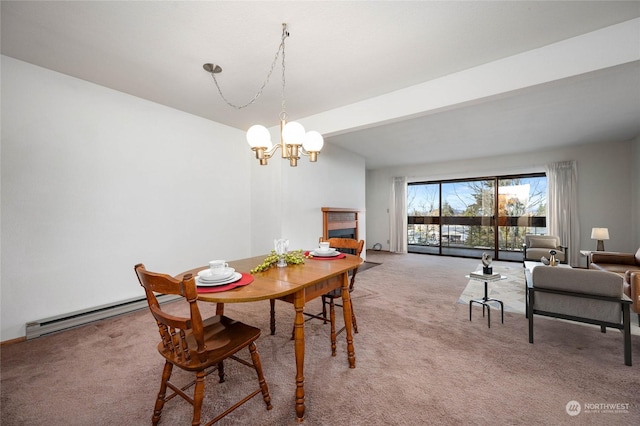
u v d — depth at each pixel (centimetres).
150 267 306
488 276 251
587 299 201
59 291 245
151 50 211
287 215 400
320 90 279
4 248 219
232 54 216
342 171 540
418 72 244
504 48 209
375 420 137
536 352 203
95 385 166
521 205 607
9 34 191
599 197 512
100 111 270
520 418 138
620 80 261
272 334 234
